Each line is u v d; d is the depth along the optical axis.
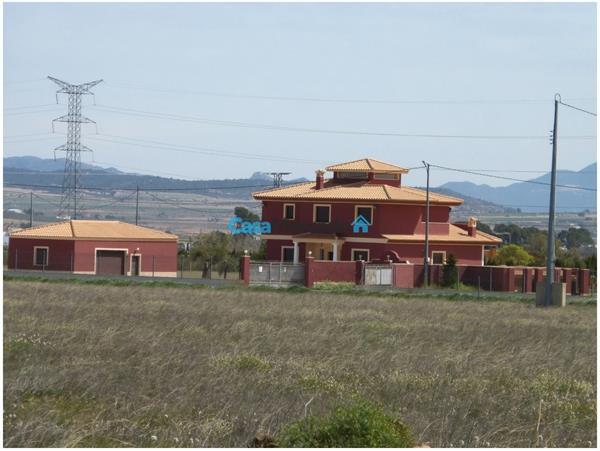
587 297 92.19
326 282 93.69
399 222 113.19
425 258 103.44
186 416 24.77
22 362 31.55
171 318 48.28
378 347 39.97
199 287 81.81
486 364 35.88
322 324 48.97
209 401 26.33
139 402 26.00
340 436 21.41
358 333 44.84
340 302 67.94
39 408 24.81
